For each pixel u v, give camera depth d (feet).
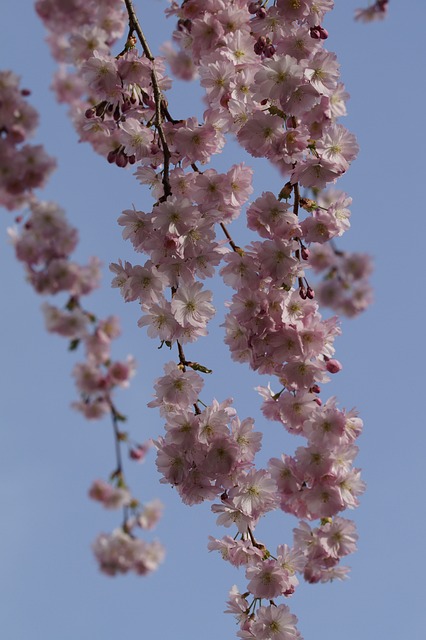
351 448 16.84
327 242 18.06
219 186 18.20
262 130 17.97
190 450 17.01
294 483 16.84
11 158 13.26
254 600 17.19
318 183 17.89
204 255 17.63
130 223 17.94
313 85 17.69
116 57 18.34
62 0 16.14
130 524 13.05
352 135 18.12
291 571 17.12
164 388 17.38
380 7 18.10
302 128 18.01
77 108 18.61
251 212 17.98
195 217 17.39
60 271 13.26
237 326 17.83
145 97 18.79
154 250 17.56
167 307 17.67
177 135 18.62
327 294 17.80
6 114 13.50
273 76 17.61
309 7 18.25
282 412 17.17
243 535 17.39
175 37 19.72
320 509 16.52
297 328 17.25
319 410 16.87
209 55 18.65
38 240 13.30
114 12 17.87
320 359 17.49
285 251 17.47
